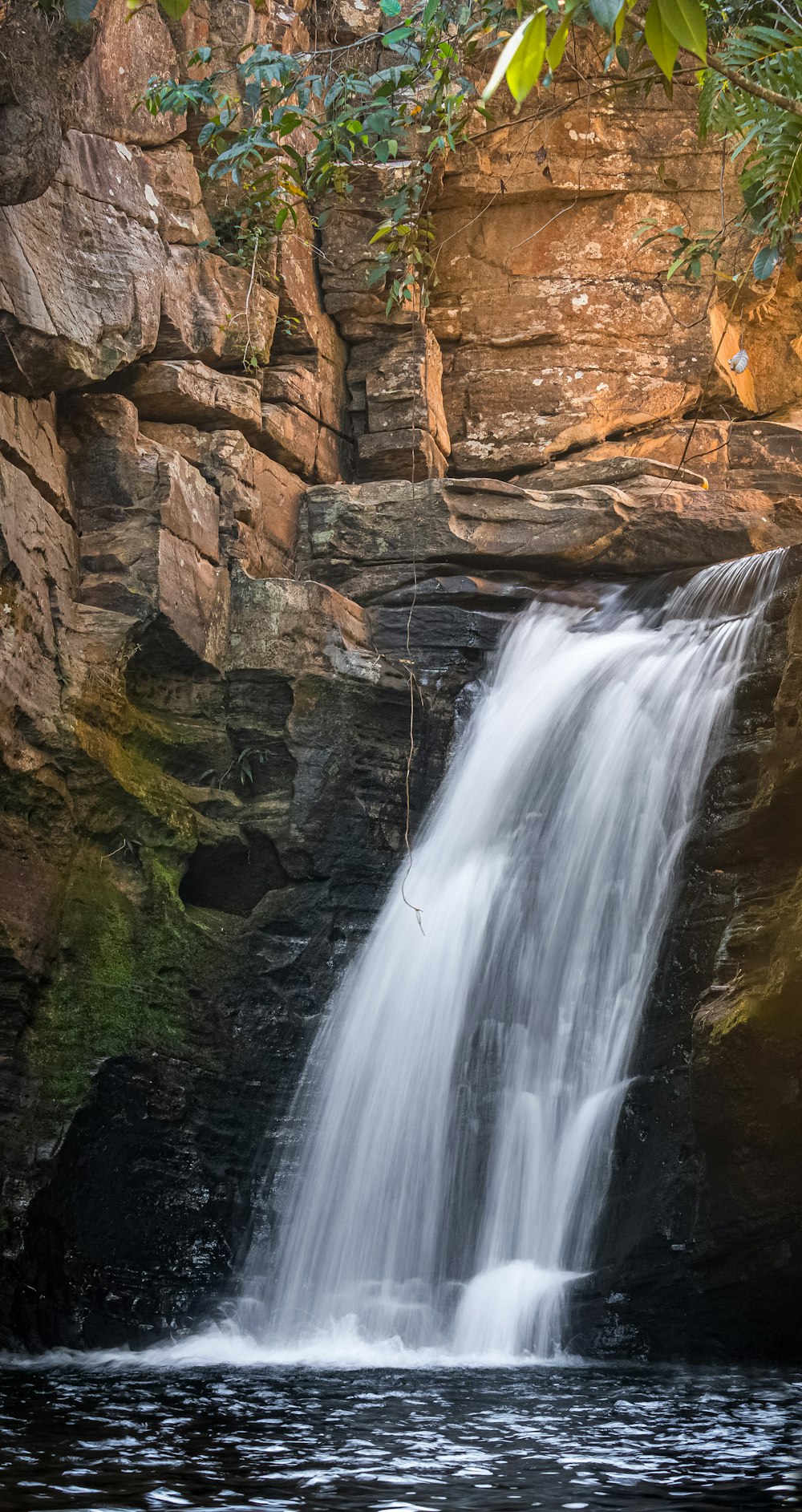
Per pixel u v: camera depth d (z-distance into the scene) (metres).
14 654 10.24
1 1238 9.44
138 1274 10.34
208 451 12.70
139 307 12.04
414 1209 10.58
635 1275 9.62
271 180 12.71
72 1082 10.02
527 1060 10.80
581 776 11.77
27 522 10.62
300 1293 10.55
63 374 11.38
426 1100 10.91
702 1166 9.63
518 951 11.25
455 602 13.28
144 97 12.51
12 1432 6.09
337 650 12.25
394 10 10.83
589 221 15.71
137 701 11.86
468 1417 6.71
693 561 13.34
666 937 10.45
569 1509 4.69
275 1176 10.94
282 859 11.80
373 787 12.26
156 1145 10.52
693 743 11.10
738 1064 9.03
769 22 8.90
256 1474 5.20
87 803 10.80
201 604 12.03
